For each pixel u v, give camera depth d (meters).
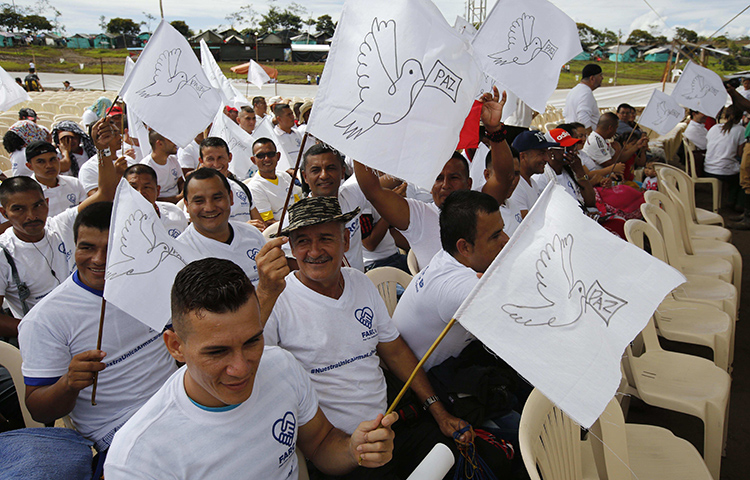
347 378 2.13
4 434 2.00
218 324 1.32
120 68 40.31
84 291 2.22
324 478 2.06
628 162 7.23
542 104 3.38
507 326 1.45
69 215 3.40
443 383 2.34
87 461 2.02
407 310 2.53
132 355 2.31
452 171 3.16
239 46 43.28
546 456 1.84
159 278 2.09
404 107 1.92
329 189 3.34
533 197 3.98
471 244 2.30
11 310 3.49
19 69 37.59
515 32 3.32
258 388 1.60
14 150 5.62
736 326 4.51
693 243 4.81
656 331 3.35
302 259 2.05
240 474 1.51
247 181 5.44
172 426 1.46
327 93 1.94
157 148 5.56
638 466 2.22
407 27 1.91
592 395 1.37
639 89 17.64
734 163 7.72
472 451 2.09
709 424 2.63
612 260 1.43
